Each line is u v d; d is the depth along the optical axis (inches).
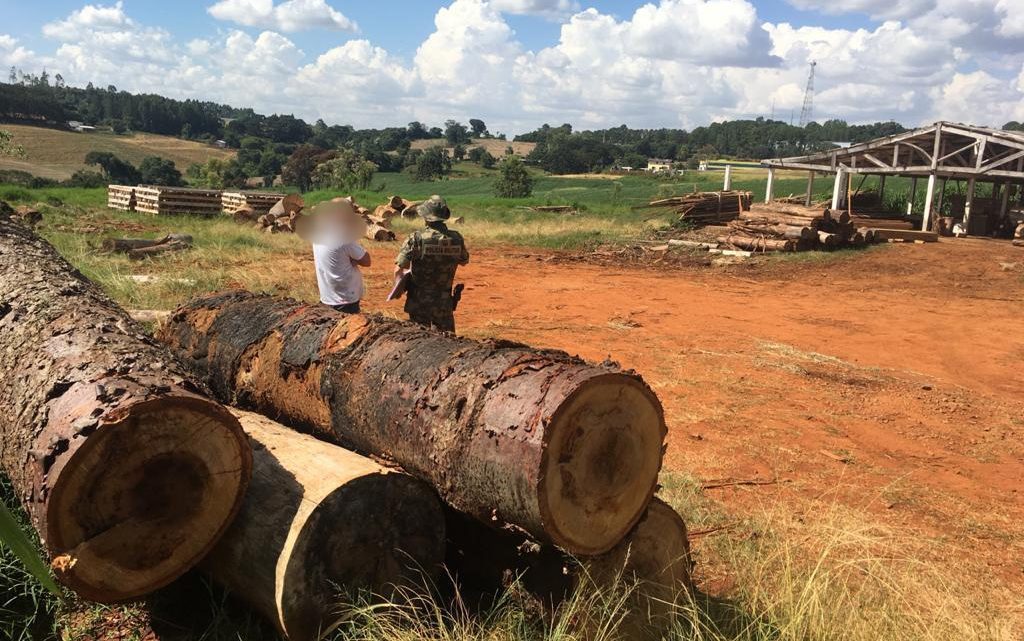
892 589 148.6
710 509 197.0
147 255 584.4
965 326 476.4
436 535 129.8
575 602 117.9
